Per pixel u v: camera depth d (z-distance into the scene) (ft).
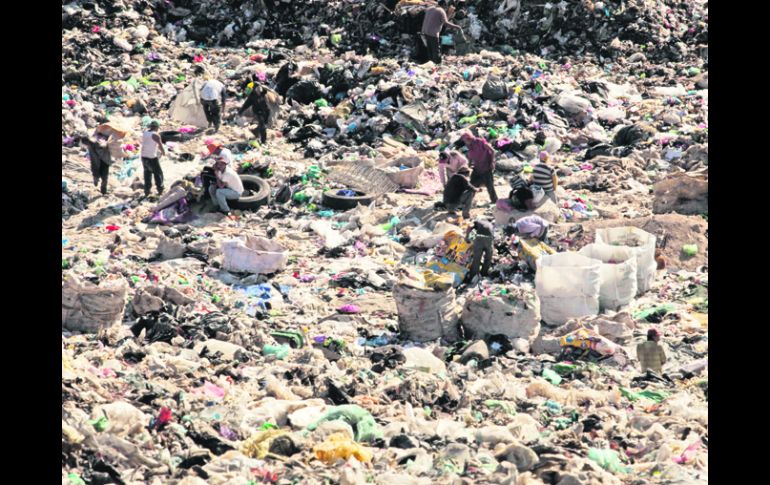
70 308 119.44
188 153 203.62
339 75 241.55
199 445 87.86
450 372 112.98
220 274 145.48
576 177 188.75
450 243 144.77
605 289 131.95
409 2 275.18
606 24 272.92
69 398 92.02
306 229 167.12
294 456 86.22
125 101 230.48
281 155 205.26
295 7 285.64
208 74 251.19
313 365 112.37
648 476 85.30
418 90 228.84
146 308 126.62
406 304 123.44
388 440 90.79
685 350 119.96
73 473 79.15
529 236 152.46
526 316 122.93
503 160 198.70
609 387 108.68
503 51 272.31
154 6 282.77
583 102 221.66
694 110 225.15
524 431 94.43
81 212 172.04
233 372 108.68
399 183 187.73
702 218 159.94
